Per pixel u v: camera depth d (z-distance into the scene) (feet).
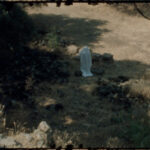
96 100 41.47
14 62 53.52
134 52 60.29
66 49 59.98
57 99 41.83
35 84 45.88
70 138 29.04
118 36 68.90
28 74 49.11
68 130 33.42
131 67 53.72
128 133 30.73
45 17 80.43
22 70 50.49
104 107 39.47
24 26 63.41
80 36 68.74
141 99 41.37
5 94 41.93
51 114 37.58
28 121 35.14
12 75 48.55
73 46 60.95
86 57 49.16
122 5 85.15
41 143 24.03
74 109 39.09
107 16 81.66
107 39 67.05
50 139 25.98
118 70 52.37
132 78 48.80
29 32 64.64
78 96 42.75
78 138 30.35
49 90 44.32
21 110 37.83
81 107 39.63
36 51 58.75
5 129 27.66
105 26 75.25
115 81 47.34
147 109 38.11
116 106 39.60
